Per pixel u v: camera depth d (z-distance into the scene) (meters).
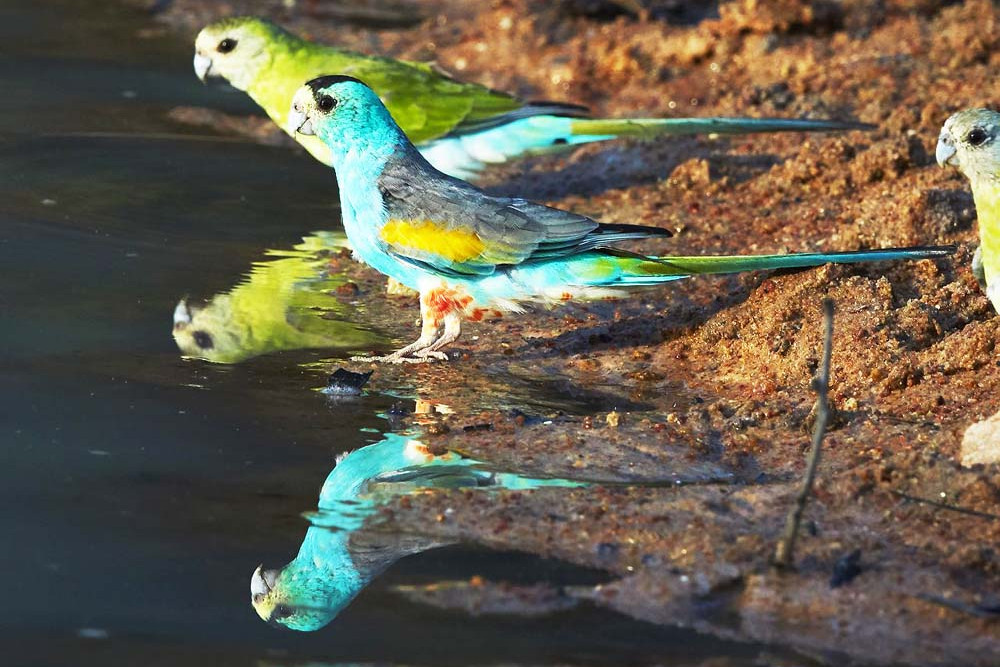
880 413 11.48
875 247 13.95
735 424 11.41
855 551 9.38
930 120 17.03
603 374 12.65
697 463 10.85
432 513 9.98
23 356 12.20
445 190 12.59
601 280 12.45
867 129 16.19
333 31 23.23
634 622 8.69
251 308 13.73
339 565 9.20
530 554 9.45
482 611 8.75
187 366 12.28
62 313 13.19
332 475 10.41
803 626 8.69
